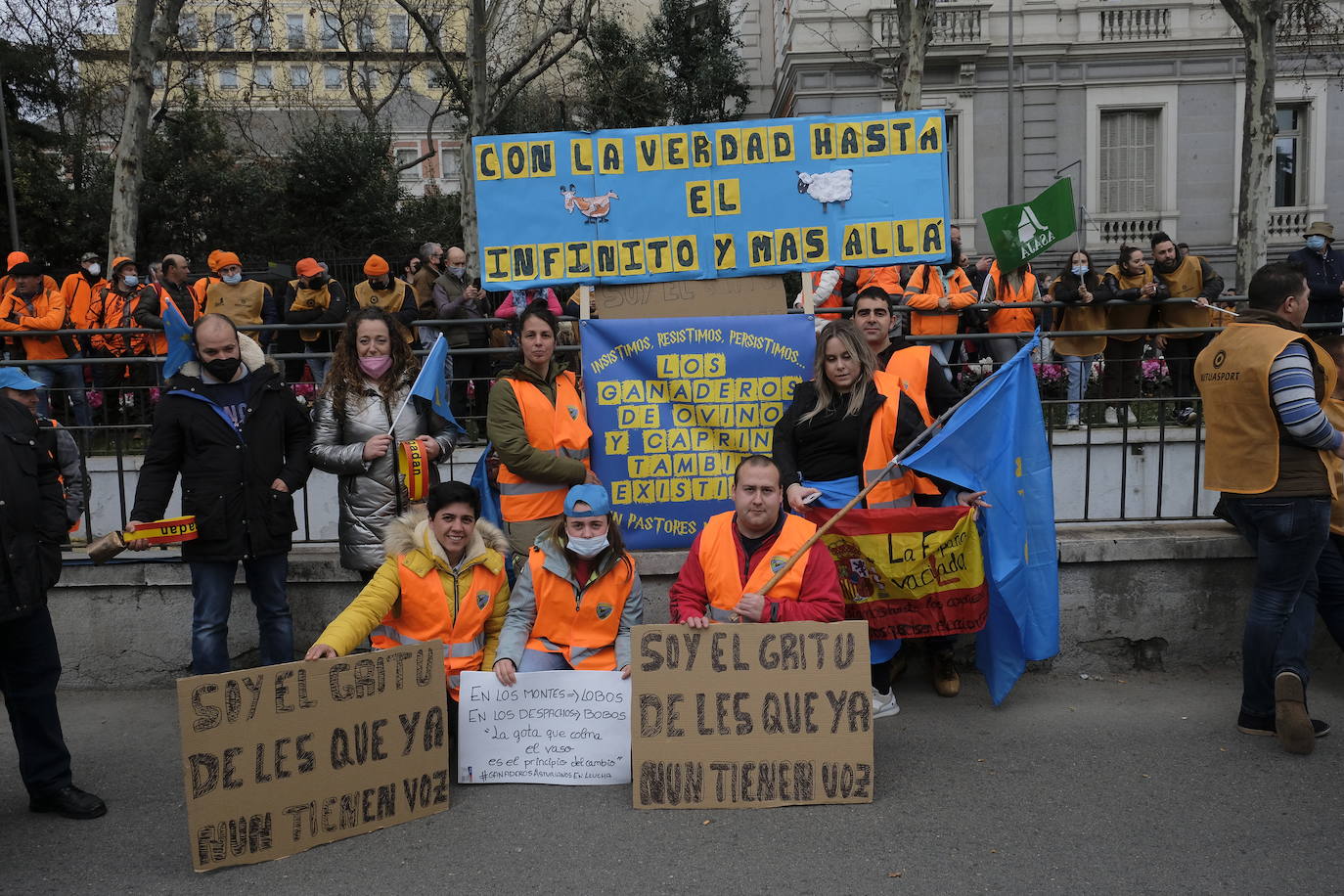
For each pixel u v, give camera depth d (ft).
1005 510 15.64
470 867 11.68
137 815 13.32
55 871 11.82
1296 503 14.02
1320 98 79.71
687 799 13.02
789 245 17.37
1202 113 80.12
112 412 24.13
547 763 13.88
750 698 13.07
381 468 15.58
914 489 16.25
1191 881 10.98
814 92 78.48
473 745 13.93
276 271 47.83
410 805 12.93
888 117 17.26
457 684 14.33
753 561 14.06
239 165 90.38
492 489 17.26
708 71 87.51
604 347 17.17
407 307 32.58
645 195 17.35
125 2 93.50
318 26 118.52
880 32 77.46
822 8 77.77
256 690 11.98
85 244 79.61
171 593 18.03
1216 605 17.75
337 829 12.43
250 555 14.97
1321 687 17.06
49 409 20.97
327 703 12.41
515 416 15.83
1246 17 48.49
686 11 89.15
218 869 11.76
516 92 57.31
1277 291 14.44
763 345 17.24
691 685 13.10
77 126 91.91
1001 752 14.57
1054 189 23.94
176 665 18.17
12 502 12.48
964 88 79.20
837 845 11.94
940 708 16.39
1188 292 30.58
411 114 161.99
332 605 17.84
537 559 14.23
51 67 83.41
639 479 17.29
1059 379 26.81
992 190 80.07
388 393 15.80
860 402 15.43
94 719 16.78
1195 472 18.95
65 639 18.07
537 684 13.85
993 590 15.65
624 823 12.67
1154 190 81.15
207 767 11.68
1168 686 17.16
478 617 14.48
